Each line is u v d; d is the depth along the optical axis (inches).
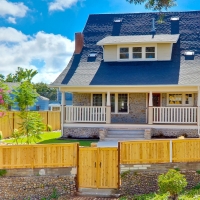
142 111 968.9
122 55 987.3
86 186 546.6
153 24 1043.9
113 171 546.0
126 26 1094.4
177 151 577.6
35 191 544.1
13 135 767.1
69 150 551.5
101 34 1086.4
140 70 932.6
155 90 871.1
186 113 865.5
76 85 890.1
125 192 550.0
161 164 571.5
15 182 543.2
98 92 956.0
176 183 470.3
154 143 569.9
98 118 911.0
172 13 1113.4
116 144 757.9
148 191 557.3
